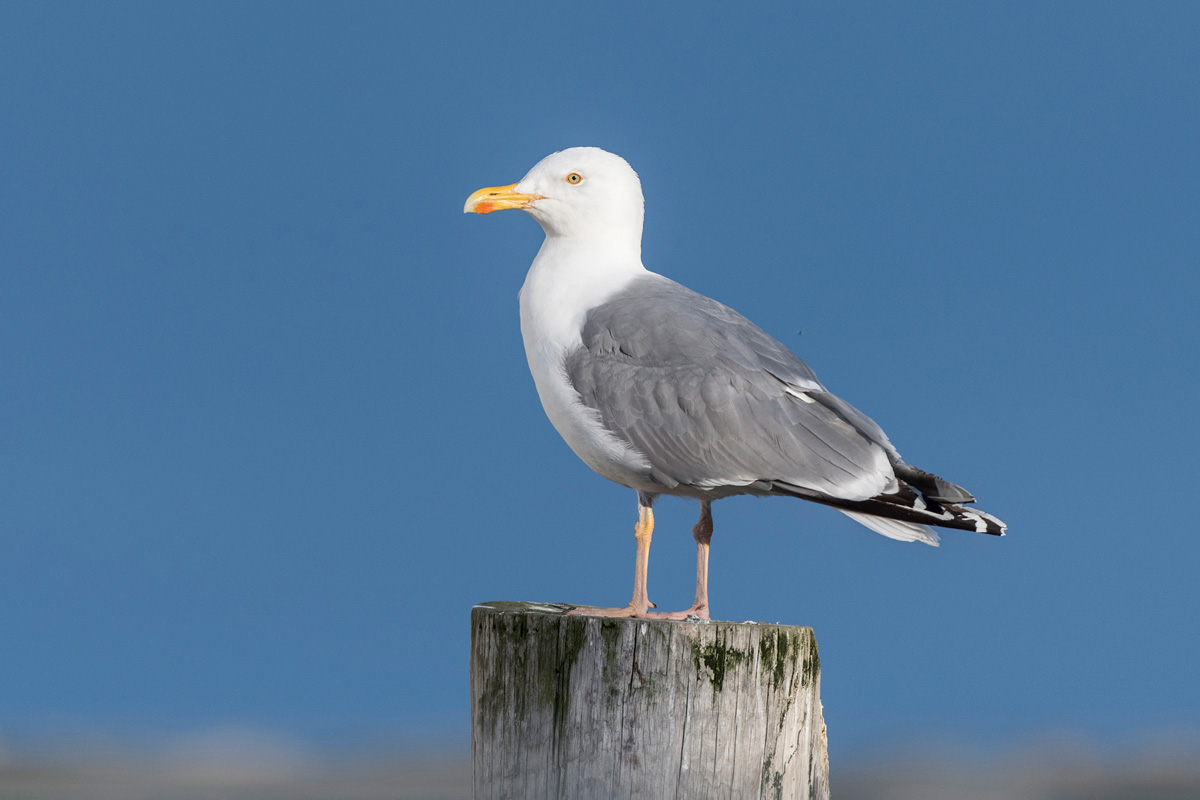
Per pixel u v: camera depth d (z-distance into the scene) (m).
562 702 8.70
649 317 11.27
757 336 11.52
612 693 8.61
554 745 8.70
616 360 11.21
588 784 8.59
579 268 11.95
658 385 11.02
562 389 11.45
